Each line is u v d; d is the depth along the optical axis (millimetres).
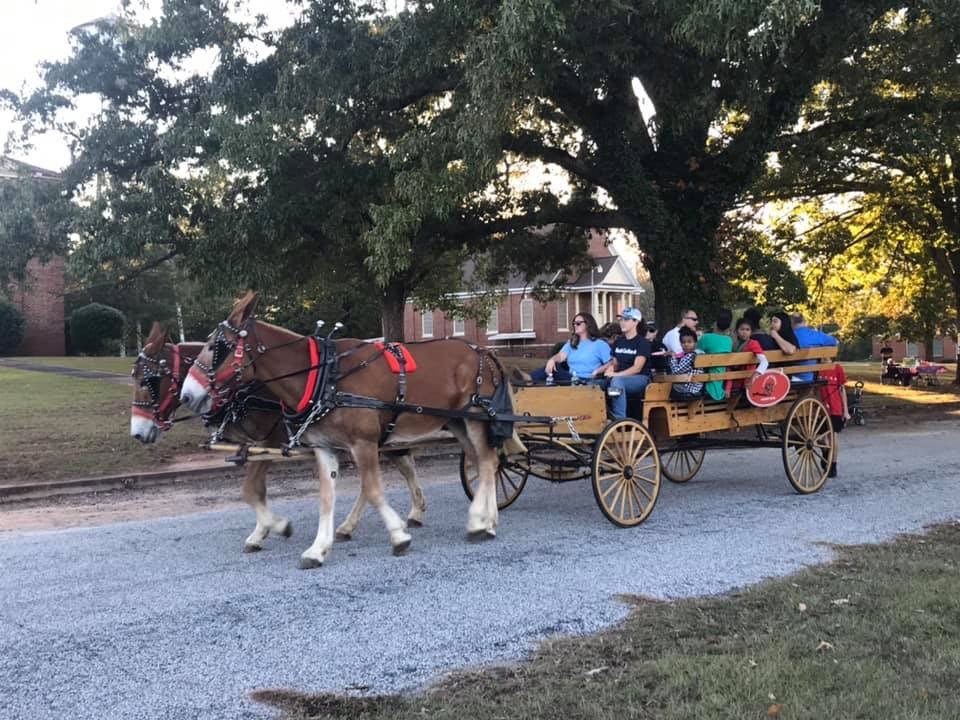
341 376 7203
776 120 17547
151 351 7859
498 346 55000
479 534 7914
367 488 7312
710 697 4141
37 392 22203
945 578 6219
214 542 8031
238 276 16000
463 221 21000
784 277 19594
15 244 16078
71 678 4660
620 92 16719
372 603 5969
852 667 4477
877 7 14133
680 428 9641
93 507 10336
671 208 18562
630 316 9375
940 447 15156
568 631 5359
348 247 17562
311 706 4281
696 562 7023
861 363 57219
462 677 4613
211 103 15086
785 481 11383
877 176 25125
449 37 13906
